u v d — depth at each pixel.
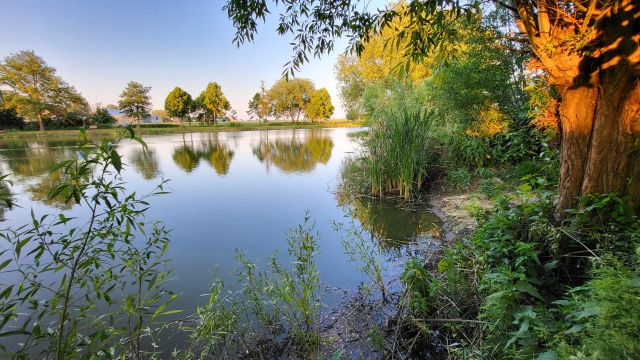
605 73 1.77
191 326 2.22
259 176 8.32
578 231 1.79
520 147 4.78
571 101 1.95
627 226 1.65
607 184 1.80
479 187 4.89
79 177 1.22
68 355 1.28
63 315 1.27
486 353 1.54
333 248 3.65
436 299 2.14
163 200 5.92
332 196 6.18
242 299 2.53
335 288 2.78
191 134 28.31
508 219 2.15
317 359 1.94
